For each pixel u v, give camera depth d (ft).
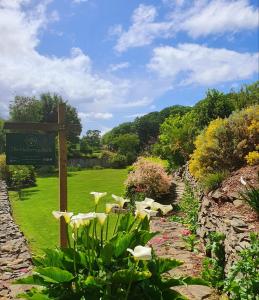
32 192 69.21
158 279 11.35
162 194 50.01
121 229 12.80
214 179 29.43
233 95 69.46
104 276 10.73
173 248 23.91
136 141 158.81
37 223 40.50
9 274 19.86
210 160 34.01
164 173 51.31
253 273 13.74
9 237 28.99
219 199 25.46
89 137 235.20
